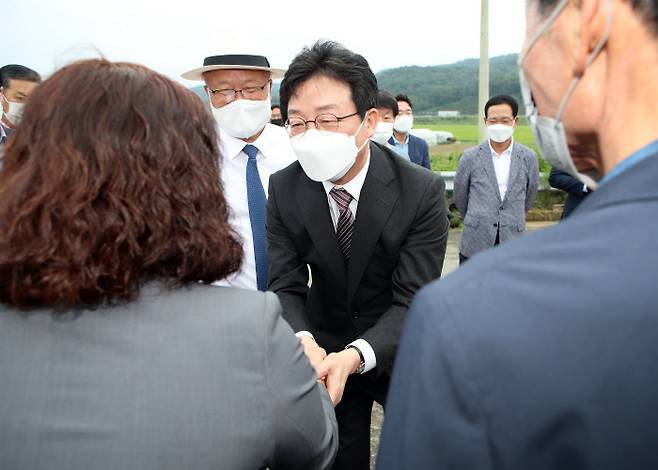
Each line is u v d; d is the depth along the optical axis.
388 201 1.87
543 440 0.52
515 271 0.58
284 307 1.93
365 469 2.13
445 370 0.57
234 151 2.47
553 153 0.75
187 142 0.94
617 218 0.57
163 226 0.87
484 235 4.40
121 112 0.89
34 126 0.88
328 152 1.82
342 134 1.84
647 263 0.53
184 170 0.91
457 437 0.56
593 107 0.66
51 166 0.84
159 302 0.89
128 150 0.87
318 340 2.08
